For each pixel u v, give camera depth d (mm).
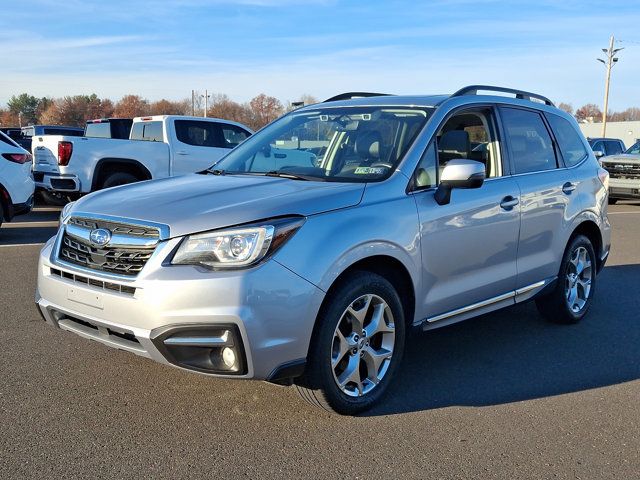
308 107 5270
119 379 4254
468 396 4152
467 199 4395
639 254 9469
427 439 3551
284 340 3338
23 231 10508
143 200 3750
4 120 112000
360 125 4613
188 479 3088
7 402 3869
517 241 4875
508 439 3576
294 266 3359
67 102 93500
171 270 3283
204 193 3795
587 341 5340
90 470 3139
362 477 3146
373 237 3689
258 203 3514
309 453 3363
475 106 4824
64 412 3760
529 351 5066
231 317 3199
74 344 4887
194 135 12938
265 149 4898
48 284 3781
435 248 4148
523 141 5211
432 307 4238
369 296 3773
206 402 3943
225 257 3275
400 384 4332
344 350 3693
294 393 4062
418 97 4793
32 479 3039
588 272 5914
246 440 3486
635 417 3900
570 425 3771
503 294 4859
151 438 3479
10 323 5367
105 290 3455
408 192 4059
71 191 11695
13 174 9414
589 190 5766
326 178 4121
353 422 3734
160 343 3271
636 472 3258
